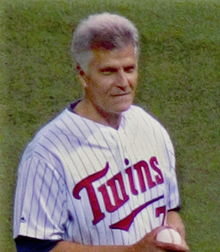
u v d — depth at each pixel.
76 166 11.35
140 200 11.70
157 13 22.22
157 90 21.27
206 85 21.55
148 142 12.02
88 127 11.57
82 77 11.45
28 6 21.84
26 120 20.52
